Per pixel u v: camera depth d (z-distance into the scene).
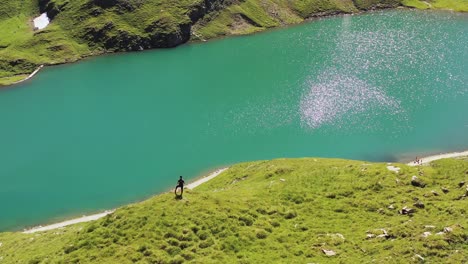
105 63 187.88
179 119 126.25
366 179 55.53
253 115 122.62
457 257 37.88
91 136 120.94
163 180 95.88
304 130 110.25
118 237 44.53
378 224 45.69
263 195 54.41
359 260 39.66
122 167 102.94
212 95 142.38
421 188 52.03
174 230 44.69
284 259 40.81
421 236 41.19
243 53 187.88
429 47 175.00
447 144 99.81
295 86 141.62
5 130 127.50
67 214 85.62
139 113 133.75
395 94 128.38
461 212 44.91
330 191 54.03
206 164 100.50
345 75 147.62
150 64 183.00
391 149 99.06
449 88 131.50
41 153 112.88
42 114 138.50
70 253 43.66
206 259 40.75
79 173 101.38
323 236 44.12
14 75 182.00
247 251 42.44
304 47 188.25
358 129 108.62
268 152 102.25
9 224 83.19
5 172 103.44
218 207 48.91
